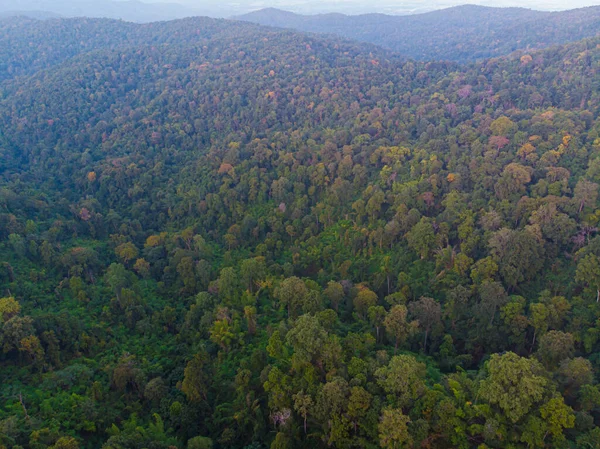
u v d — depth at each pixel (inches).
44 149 5644.7
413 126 4960.6
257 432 1797.5
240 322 2598.4
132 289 3083.2
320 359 1840.6
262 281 3006.9
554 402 1517.0
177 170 5216.5
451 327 2566.4
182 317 2957.7
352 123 5196.9
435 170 3816.4
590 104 4384.8
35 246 3341.5
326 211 4042.8
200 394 2039.9
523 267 2615.7
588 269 2384.4
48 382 2092.8
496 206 3154.5
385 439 1502.2
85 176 5064.0
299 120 5757.9
